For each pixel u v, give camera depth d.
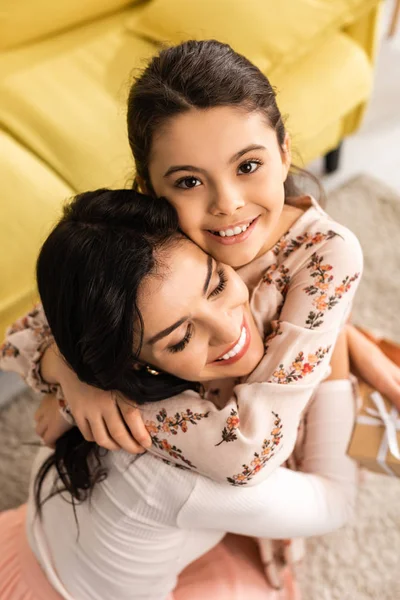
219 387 0.77
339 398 0.90
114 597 0.85
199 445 0.69
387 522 1.35
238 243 0.68
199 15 1.58
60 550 0.87
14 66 1.65
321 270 0.72
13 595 0.90
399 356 1.06
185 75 0.62
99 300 0.60
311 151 1.71
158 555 0.81
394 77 2.32
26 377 0.86
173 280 0.62
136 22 1.70
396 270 1.76
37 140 1.49
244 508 0.75
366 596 1.27
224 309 0.66
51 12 1.69
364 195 1.94
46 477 0.90
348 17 1.57
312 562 1.31
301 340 0.71
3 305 1.27
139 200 0.64
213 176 0.63
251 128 0.63
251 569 1.01
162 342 0.63
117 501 0.78
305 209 0.80
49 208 1.35
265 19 1.54
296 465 0.94
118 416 0.73
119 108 1.39
